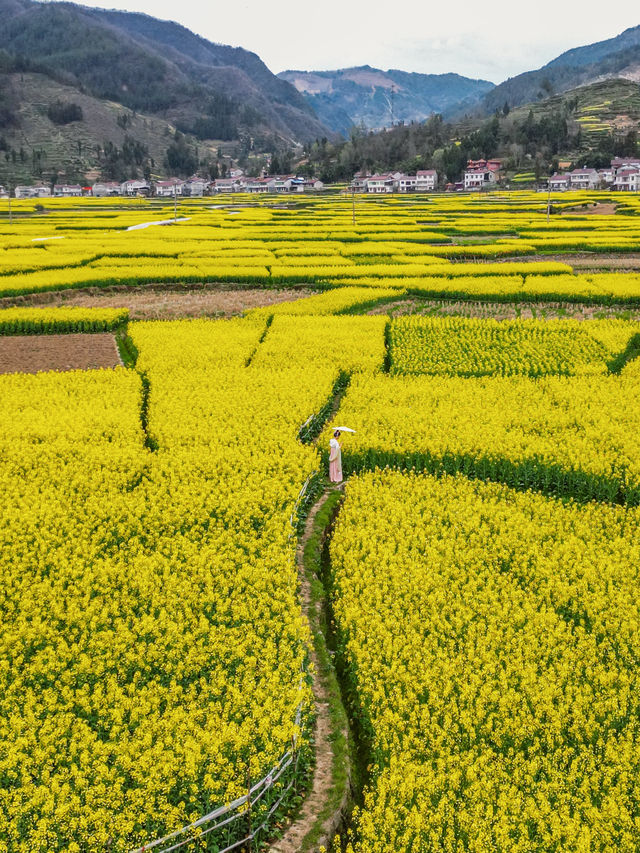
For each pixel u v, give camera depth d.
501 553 15.95
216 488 18.81
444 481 20.55
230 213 117.56
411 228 83.56
